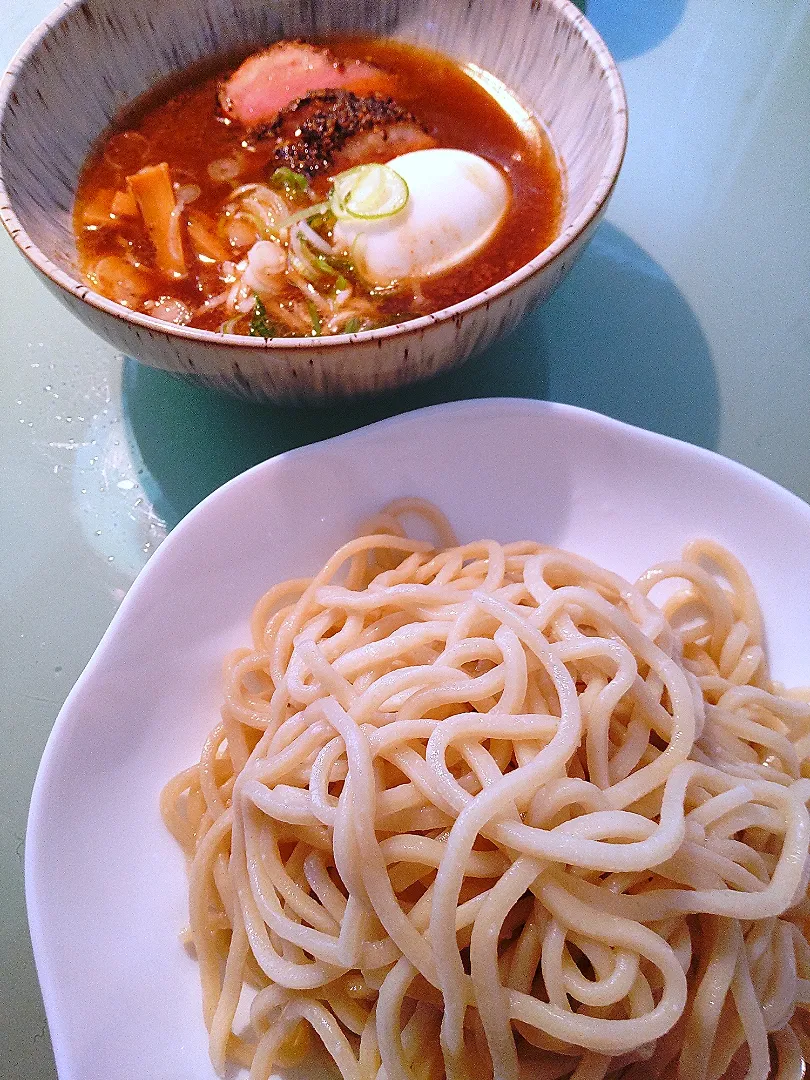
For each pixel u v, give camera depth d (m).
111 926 0.18
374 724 0.17
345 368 0.19
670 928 0.16
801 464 0.24
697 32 0.33
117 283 0.23
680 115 0.31
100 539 0.24
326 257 0.23
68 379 0.26
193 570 0.20
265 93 0.26
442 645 0.19
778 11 0.34
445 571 0.21
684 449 0.21
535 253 0.23
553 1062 0.16
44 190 0.23
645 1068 0.17
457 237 0.23
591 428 0.21
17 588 0.23
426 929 0.16
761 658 0.20
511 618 0.18
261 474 0.20
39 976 0.17
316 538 0.22
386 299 0.23
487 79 0.26
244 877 0.18
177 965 0.18
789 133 0.31
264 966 0.17
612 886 0.16
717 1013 0.16
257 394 0.20
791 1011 0.17
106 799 0.19
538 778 0.16
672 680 0.18
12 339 0.26
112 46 0.24
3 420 0.25
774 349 0.26
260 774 0.17
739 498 0.21
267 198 0.24
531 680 0.18
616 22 0.33
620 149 0.21
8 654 0.22
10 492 0.24
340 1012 0.17
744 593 0.21
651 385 0.25
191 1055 0.17
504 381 0.25
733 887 0.17
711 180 0.30
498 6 0.24
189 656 0.20
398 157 0.25
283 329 0.23
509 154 0.25
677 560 0.22
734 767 0.18
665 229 0.28
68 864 0.18
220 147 0.26
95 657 0.19
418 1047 0.16
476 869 0.16
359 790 0.16
